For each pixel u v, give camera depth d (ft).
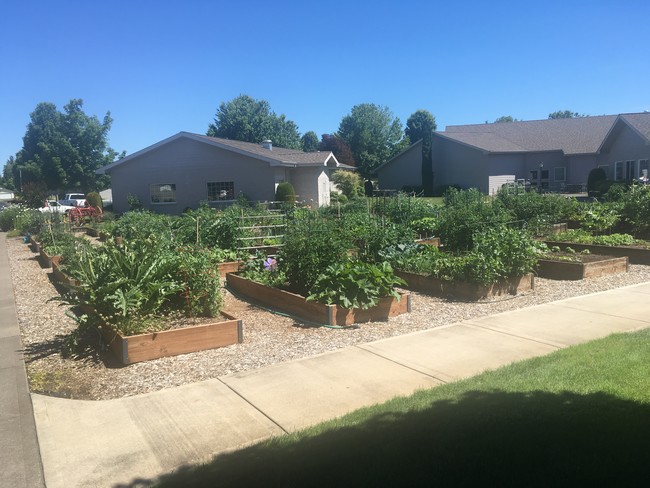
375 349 22.33
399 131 260.21
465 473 11.96
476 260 31.32
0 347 24.11
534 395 16.14
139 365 21.04
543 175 145.07
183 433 15.20
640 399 15.49
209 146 100.27
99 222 89.92
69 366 21.20
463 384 17.62
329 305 26.08
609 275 37.14
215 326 22.95
